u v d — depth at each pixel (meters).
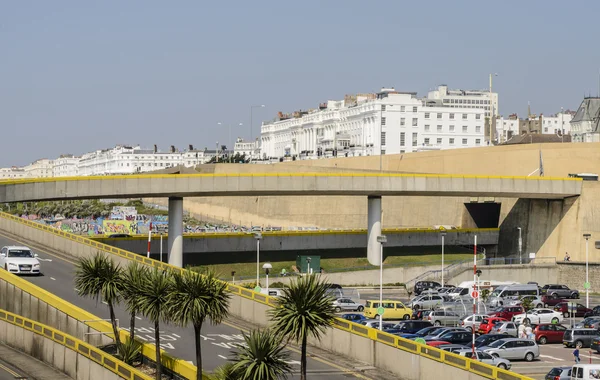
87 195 144.38
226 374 62.97
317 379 73.44
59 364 78.38
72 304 91.00
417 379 72.75
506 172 197.38
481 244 188.12
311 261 161.50
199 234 165.50
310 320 62.09
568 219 173.62
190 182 149.38
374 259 166.62
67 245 131.50
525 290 139.75
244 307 97.06
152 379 66.94
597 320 108.94
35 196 140.38
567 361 89.81
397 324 99.75
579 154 186.50
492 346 89.38
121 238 160.75
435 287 149.38
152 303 69.19
